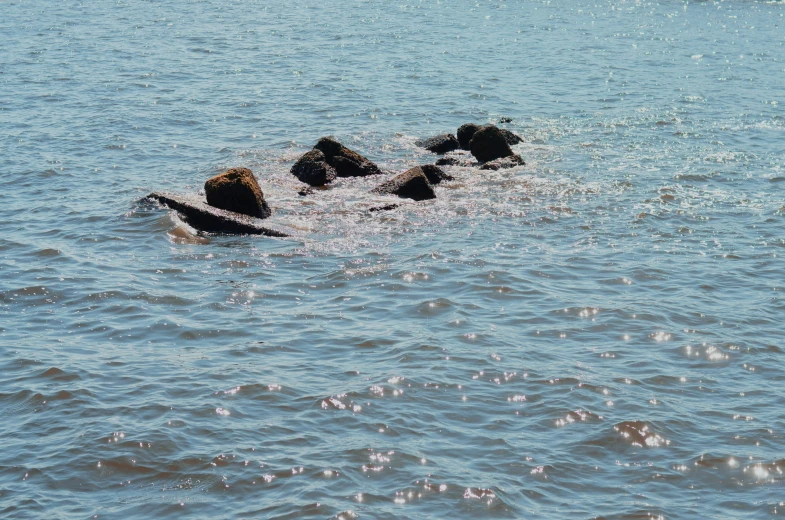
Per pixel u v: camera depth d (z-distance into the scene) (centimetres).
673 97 4916
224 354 2056
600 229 2936
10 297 2375
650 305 2334
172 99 4759
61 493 1555
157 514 1499
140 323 2228
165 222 2933
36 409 1812
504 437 1730
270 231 2908
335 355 2052
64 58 5738
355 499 1529
